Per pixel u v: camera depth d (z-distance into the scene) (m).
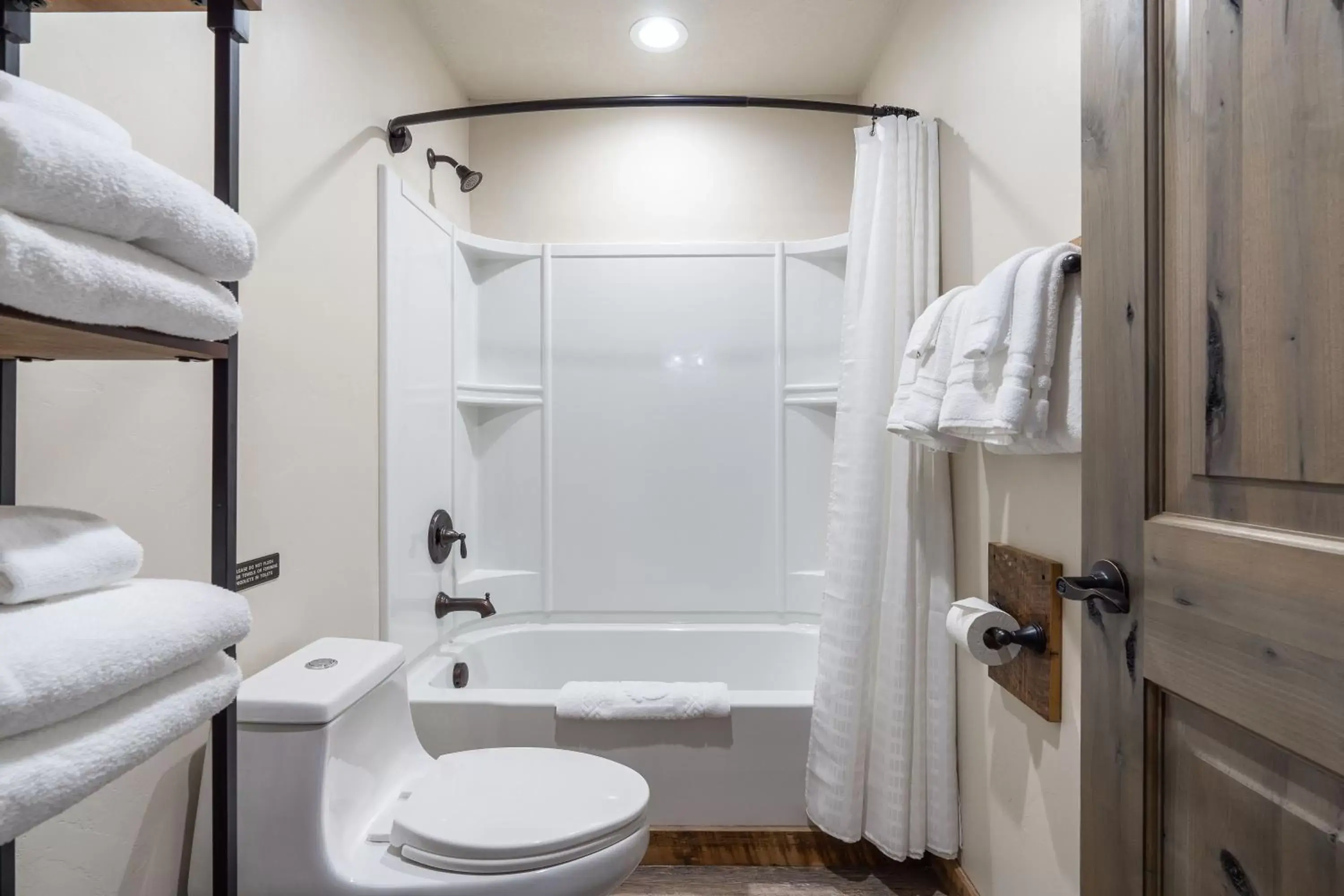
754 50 2.14
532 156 2.48
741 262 2.41
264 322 1.21
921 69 1.79
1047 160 1.16
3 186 0.41
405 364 1.80
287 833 1.03
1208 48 0.55
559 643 2.36
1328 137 0.44
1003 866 1.34
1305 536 0.46
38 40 0.78
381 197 1.68
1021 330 1.00
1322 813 0.44
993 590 1.35
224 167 0.74
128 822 0.92
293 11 1.31
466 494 2.33
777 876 1.62
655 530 2.44
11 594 0.46
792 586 2.41
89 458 0.86
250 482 1.17
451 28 2.02
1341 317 0.43
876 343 1.65
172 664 0.54
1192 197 0.57
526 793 1.16
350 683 1.12
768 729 1.66
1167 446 0.60
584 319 2.43
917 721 1.57
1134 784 0.62
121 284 0.50
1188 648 0.56
